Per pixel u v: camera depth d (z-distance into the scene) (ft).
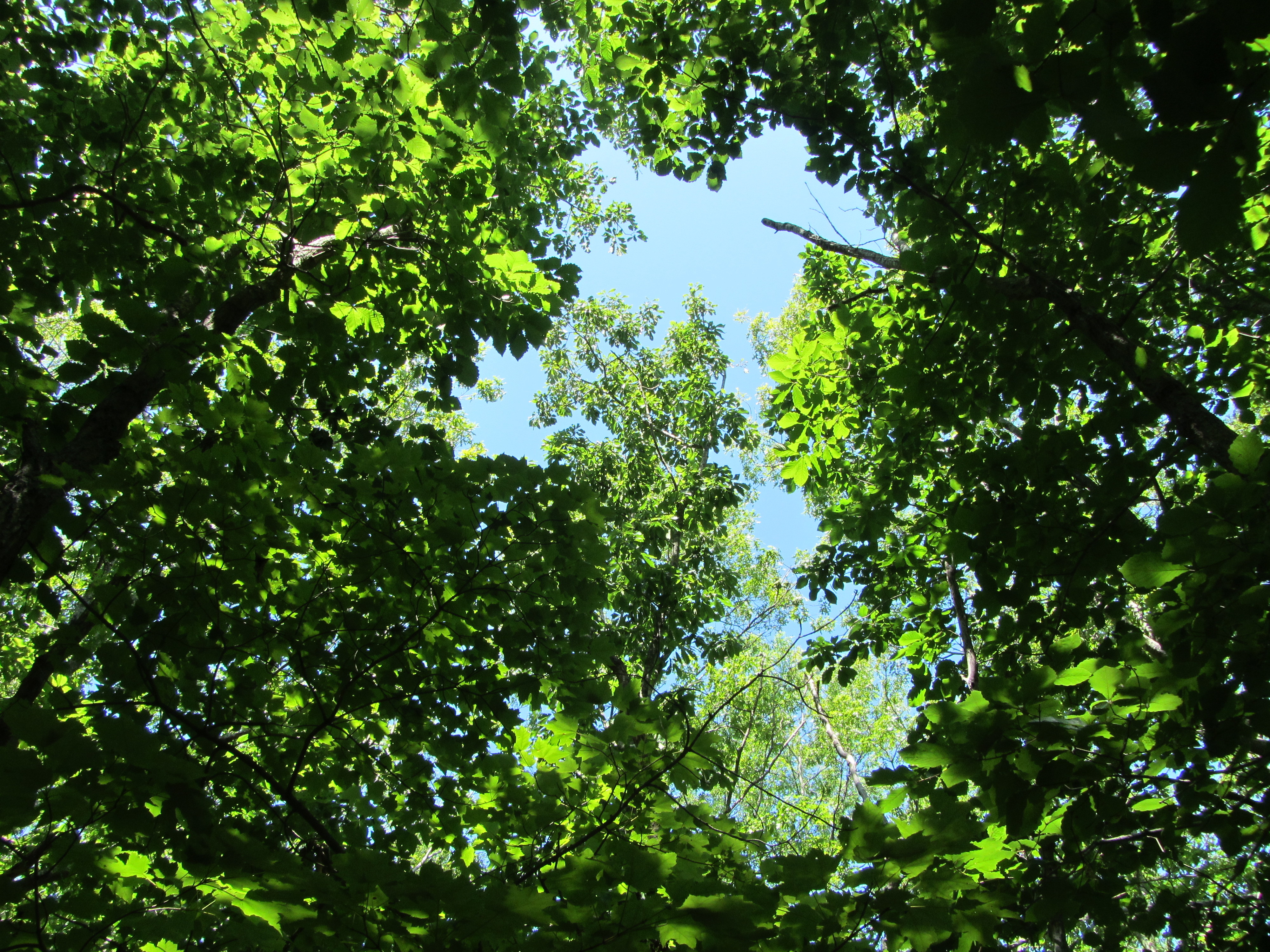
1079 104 3.52
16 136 13.52
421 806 11.65
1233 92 3.26
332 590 10.94
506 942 6.32
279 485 10.07
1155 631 8.53
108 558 9.65
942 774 7.84
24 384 10.02
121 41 14.24
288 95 12.75
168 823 5.73
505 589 10.77
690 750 7.38
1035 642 16.58
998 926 7.46
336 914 5.98
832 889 6.43
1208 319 16.87
